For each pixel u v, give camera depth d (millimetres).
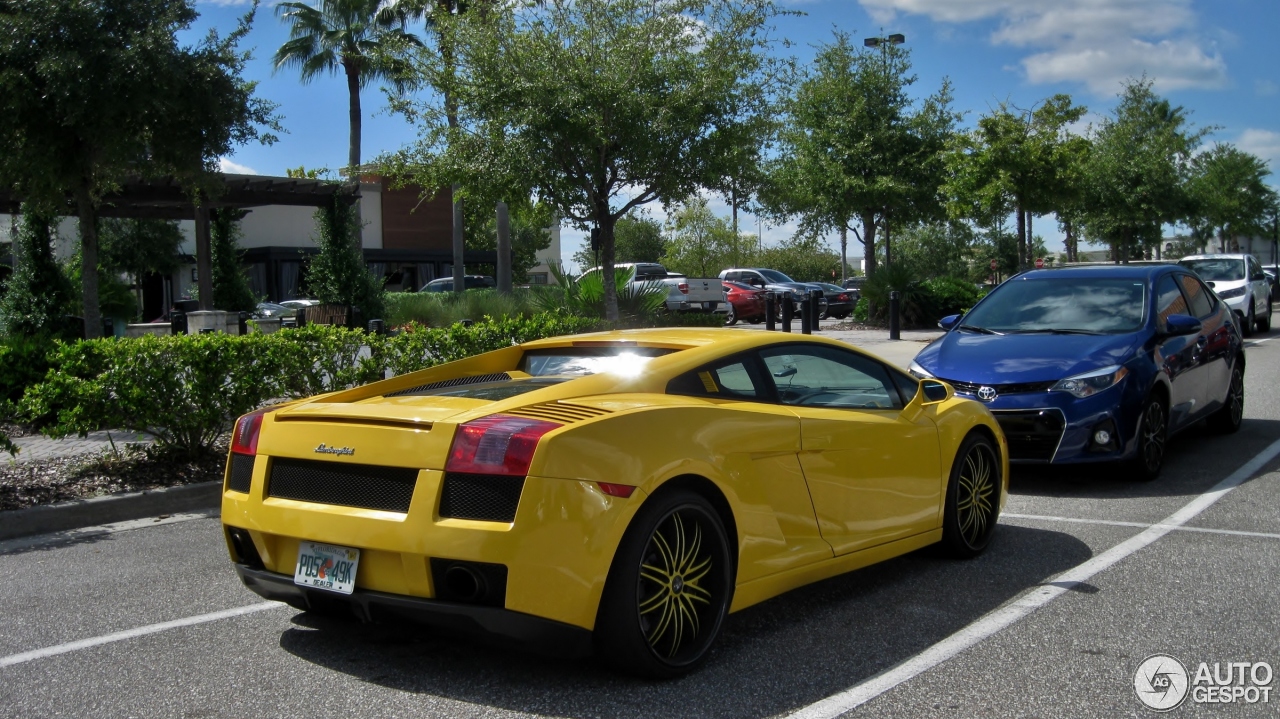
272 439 4043
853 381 5152
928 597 4938
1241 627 4406
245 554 4156
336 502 3799
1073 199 22000
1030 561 5574
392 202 45875
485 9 15148
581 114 14141
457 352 9727
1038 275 9188
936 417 5445
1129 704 3598
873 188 24656
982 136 21875
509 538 3410
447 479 3551
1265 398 12188
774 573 4242
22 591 5305
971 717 3492
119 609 4938
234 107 12812
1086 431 7191
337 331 8867
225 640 4434
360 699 3709
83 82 11195
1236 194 57188
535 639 3482
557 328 11055
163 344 7836
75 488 7336
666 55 15102
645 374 4199
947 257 51750
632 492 3619
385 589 3660
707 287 26125
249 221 39781
